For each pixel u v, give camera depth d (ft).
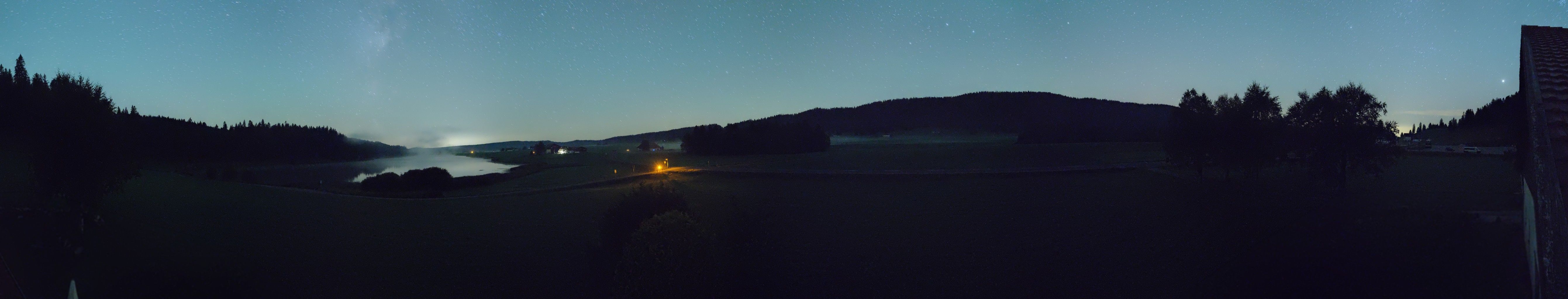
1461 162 81.15
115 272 36.99
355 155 309.63
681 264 28.86
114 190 55.52
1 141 47.55
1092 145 238.27
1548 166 16.44
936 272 41.09
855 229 57.47
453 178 126.62
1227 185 70.44
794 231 55.57
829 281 38.70
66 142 49.67
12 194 46.29
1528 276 23.81
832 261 43.91
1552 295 18.78
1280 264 27.58
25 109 48.96
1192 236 45.52
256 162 215.72
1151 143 234.58
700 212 39.11
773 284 37.55
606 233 35.83
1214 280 32.14
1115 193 81.25
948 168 133.90
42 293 30.91
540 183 121.49
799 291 36.52
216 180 125.49
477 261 44.83
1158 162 129.90
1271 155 64.90
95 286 34.09
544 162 224.33
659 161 204.85
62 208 48.55
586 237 53.01
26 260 34.30
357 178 168.76
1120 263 41.34
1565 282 17.29
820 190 98.12
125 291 33.63
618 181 121.49
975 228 57.26
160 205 70.08
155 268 39.14
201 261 42.04
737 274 36.91
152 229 52.80
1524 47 22.93
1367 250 25.79
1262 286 26.43
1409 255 25.16
